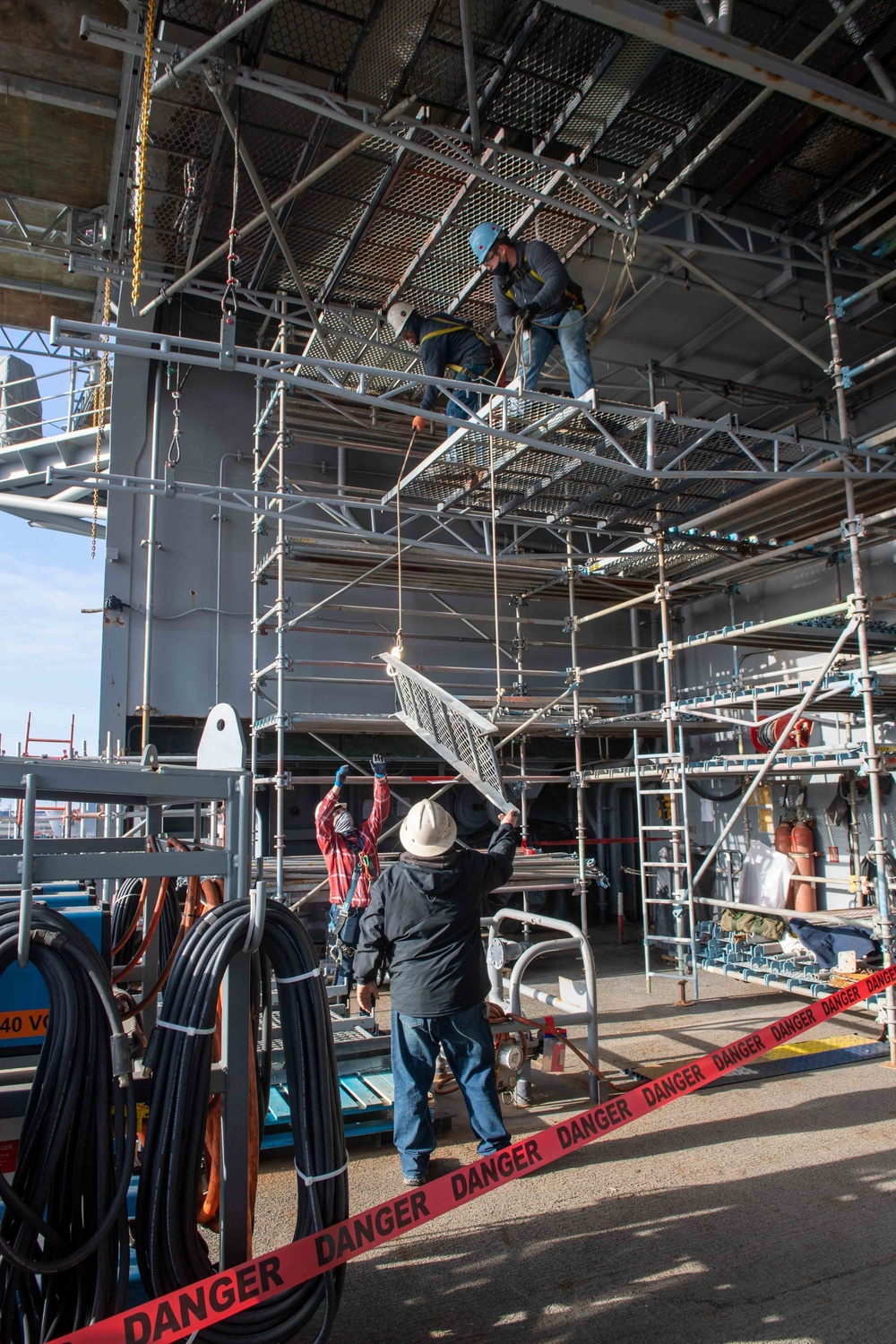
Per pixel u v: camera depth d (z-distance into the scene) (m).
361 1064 4.84
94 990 2.19
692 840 11.03
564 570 9.12
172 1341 2.05
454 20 4.72
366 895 6.14
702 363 9.23
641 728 9.59
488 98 5.15
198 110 5.48
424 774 10.34
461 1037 3.91
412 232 6.46
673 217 6.77
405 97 5.28
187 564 9.16
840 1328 2.79
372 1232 2.35
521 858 8.80
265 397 9.39
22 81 7.06
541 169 5.70
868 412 9.20
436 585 9.68
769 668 10.02
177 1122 2.21
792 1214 3.57
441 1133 4.49
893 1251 3.27
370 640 10.00
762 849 9.26
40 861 2.14
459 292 7.09
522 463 6.84
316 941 8.73
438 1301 2.99
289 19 4.74
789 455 6.73
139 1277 2.54
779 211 6.61
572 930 5.06
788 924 7.66
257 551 8.16
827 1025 6.53
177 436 9.08
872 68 5.11
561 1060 5.14
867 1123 4.57
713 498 7.42
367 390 8.48
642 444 6.52
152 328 9.02
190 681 9.08
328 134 5.66
